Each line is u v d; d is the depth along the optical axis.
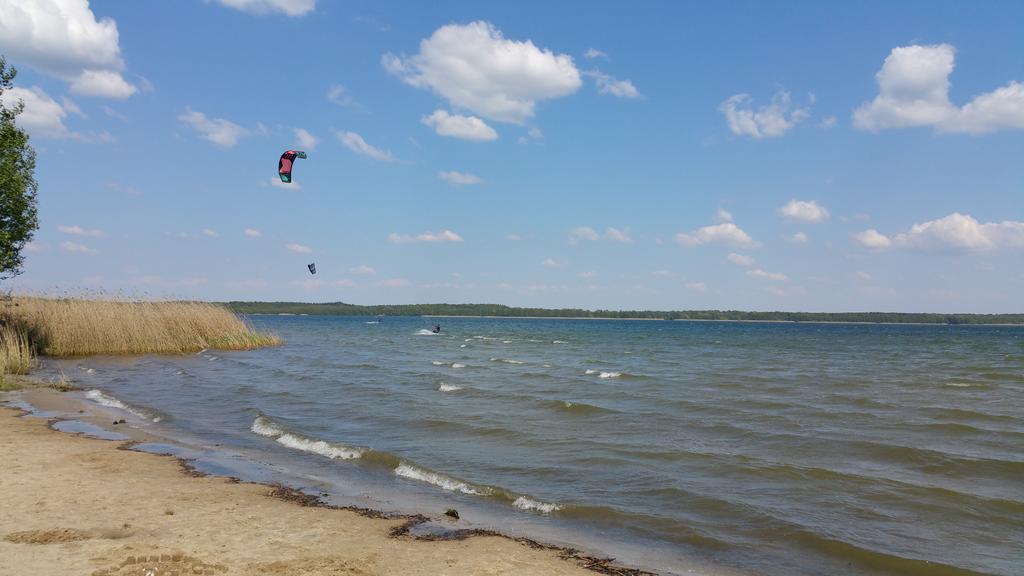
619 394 22.16
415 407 18.72
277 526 8.15
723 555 7.86
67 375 25.28
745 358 43.25
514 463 12.30
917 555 7.89
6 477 9.77
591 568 7.22
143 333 36.22
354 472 11.60
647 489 10.60
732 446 13.82
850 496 10.25
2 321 29.36
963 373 32.34
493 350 49.22
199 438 14.20
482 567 7.04
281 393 21.59
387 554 7.32
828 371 33.00
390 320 193.25
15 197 23.31
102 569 6.25
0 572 6.08
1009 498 10.20
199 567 6.49
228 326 42.88
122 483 9.80
